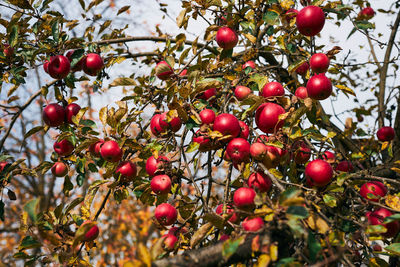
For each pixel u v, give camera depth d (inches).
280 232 65.3
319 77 99.3
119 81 114.3
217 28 114.1
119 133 105.9
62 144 119.9
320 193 85.4
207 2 113.5
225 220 73.4
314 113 108.7
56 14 133.5
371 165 152.4
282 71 140.2
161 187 94.4
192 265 61.9
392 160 148.4
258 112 91.4
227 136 83.1
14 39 124.0
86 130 117.0
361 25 122.3
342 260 76.2
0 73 132.8
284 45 121.4
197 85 100.3
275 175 84.1
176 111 94.4
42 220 98.5
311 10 102.7
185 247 87.9
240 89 105.1
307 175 85.5
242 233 66.9
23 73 133.3
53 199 417.1
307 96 110.1
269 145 84.6
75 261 95.9
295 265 59.0
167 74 113.4
